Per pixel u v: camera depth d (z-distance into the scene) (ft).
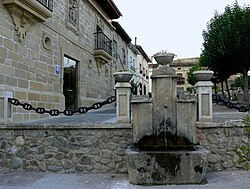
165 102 15.55
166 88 15.58
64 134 16.85
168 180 13.74
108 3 49.55
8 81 21.56
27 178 15.51
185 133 15.25
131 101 15.83
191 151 14.15
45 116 27.17
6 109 18.40
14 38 22.49
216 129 16.60
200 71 16.74
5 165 17.08
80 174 16.30
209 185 13.57
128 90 16.66
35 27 25.82
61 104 30.91
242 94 56.59
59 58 31.12
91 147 16.65
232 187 13.26
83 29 39.78
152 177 13.80
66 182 14.69
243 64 44.21
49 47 28.63
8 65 21.61
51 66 29.04
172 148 14.70
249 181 14.29
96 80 45.80
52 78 29.22
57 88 30.40
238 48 42.57
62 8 32.24
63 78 32.76
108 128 16.49
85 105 39.42
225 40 43.86
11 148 17.11
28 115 24.02
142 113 15.60
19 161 17.02
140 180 13.88
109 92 54.54
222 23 45.42
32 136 17.02
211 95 16.63
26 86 24.12
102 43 47.21
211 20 50.90
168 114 15.47
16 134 17.15
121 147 16.43
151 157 13.83
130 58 82.84
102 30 50.44
